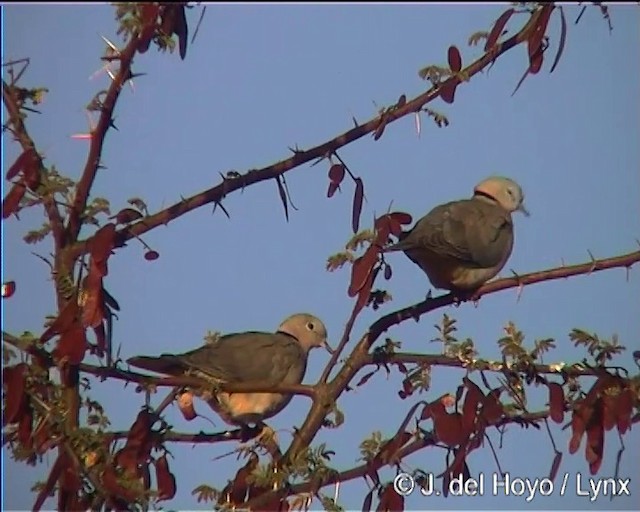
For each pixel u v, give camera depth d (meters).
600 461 9.45
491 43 9.89
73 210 9.45
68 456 8.77
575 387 9.80
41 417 8.66
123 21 9.19
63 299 9.20
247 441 10.23
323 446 9.40
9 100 9.20
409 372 10.00
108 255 9.06
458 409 9.51
